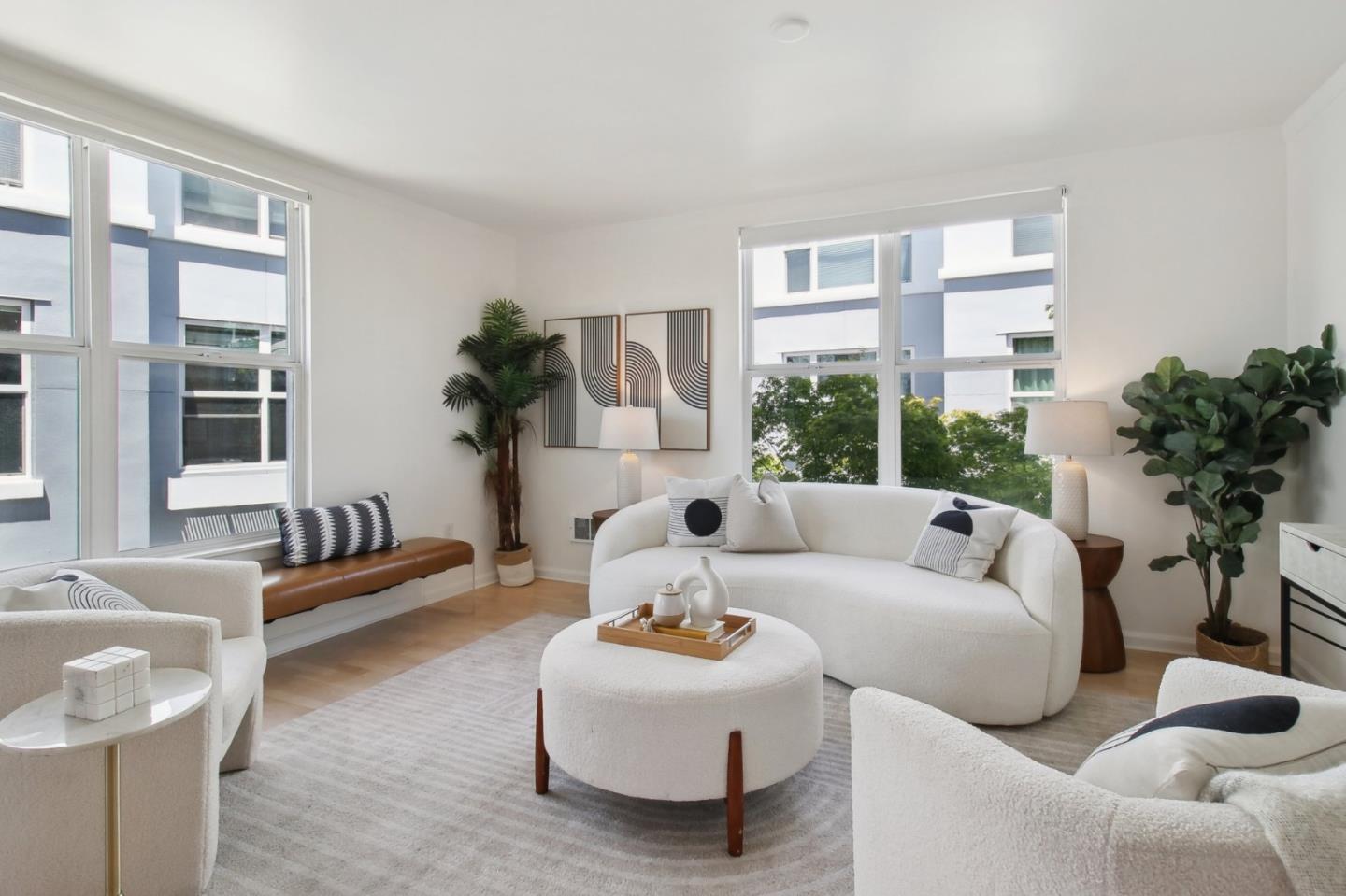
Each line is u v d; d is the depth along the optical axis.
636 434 4.22
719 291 4.38
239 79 2.67
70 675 1.35
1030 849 0.81
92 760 1.57
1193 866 0.70
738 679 1.84
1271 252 3.18
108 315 2.85
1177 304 3.34
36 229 2.66
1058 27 2.34
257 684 2.20
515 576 4.71
